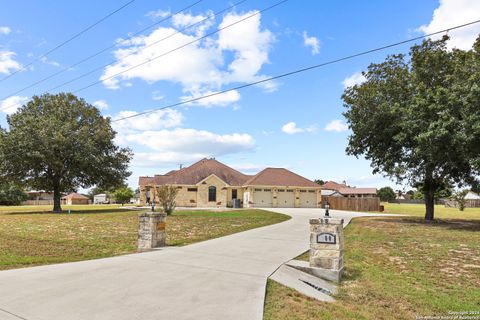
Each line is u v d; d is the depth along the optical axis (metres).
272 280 7.11
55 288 6.32
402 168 22.69
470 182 22.77
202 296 5.98
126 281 6.85
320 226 8.27
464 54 20.47
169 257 9.41
